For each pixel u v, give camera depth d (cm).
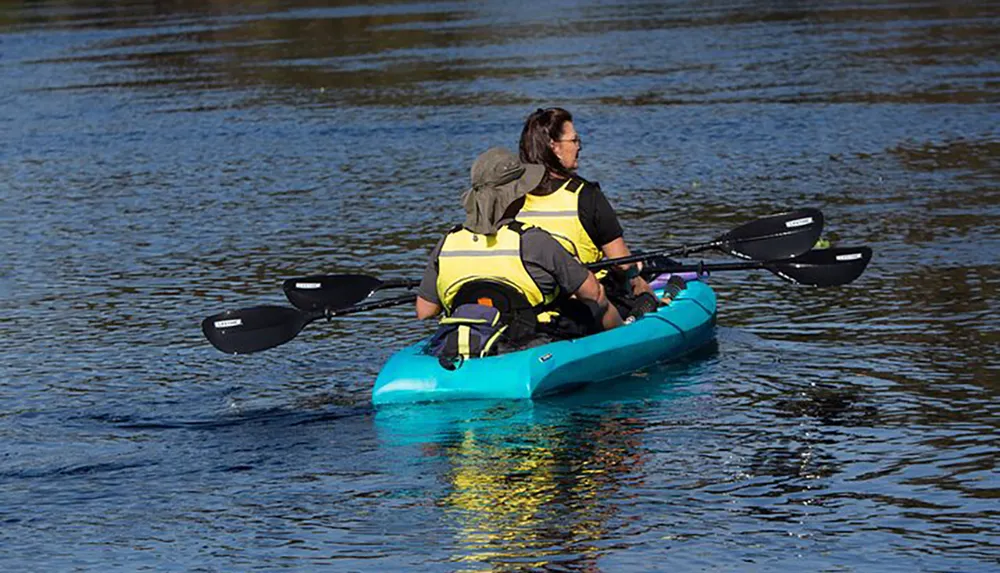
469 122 6581
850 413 2331
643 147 5631
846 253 2781
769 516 1881
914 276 3362
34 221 4784
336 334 3077
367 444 2256
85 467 2195
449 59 9356
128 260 4066
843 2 12319
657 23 11169
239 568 1778
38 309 3484
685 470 2070
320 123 6894
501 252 2494
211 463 2197
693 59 8544
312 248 4109
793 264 2797
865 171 4884
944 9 11125
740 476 2038
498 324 2506
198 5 16500
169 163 5947
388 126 6644
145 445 2303
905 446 2147
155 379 2750
